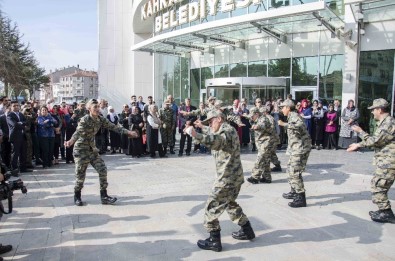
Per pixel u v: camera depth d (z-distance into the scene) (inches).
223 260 162.2
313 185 297.6
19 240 188.1
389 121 202.7
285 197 260.5
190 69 835.4
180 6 791.7
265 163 304.2
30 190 295.6
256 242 182.5
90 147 248.4
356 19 505.7
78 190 250.1
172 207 242.4
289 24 552.4
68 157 441.7
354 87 533.3
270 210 234.1
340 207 238.5
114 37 1080.2
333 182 306.8
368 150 481.1
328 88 577.6
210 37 652.1
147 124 464.8
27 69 1731.1
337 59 564.1
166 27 796.0
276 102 520.1
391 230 197.5
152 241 184.7
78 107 458.9
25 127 378.0
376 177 211.0
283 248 174.9
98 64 1082.1
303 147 240.2
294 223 209.9
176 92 902.4
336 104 496.7
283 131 512.4
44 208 243.8
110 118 516.1
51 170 393.1
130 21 1074.1
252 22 528.4
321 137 494.9
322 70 582.6
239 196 267.3
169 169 380.2
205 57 783.1
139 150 469.7
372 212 215.2
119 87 1084.5
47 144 406.9
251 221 213.6
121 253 170.4
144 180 325.7
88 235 193.5
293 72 618.8
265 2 624.7
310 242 181.9
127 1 1071.0
